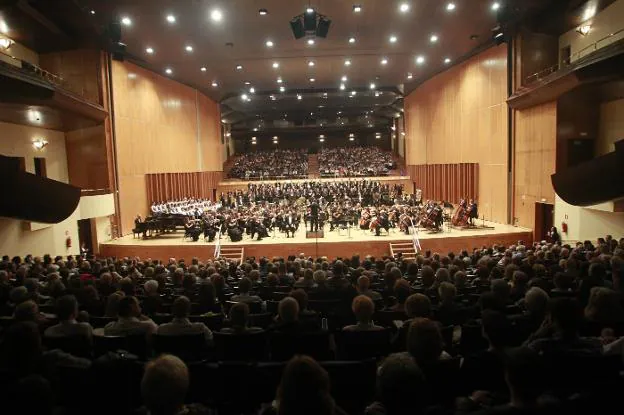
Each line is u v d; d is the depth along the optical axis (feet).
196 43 76.69
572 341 12.36
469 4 62.13
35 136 65.72
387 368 7.88
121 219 78.33
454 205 100.37
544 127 65.36
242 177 157.99
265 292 28.22
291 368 7.09
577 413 8.64
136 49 78.07
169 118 101.09
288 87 123.54
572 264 28.02
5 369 11.36
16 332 11.32
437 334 10.69
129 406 10.78
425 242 66.64
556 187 43.70
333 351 17.12
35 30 63.00
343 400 12.47
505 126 76.38
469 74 90.48
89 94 73.41
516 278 23.59
